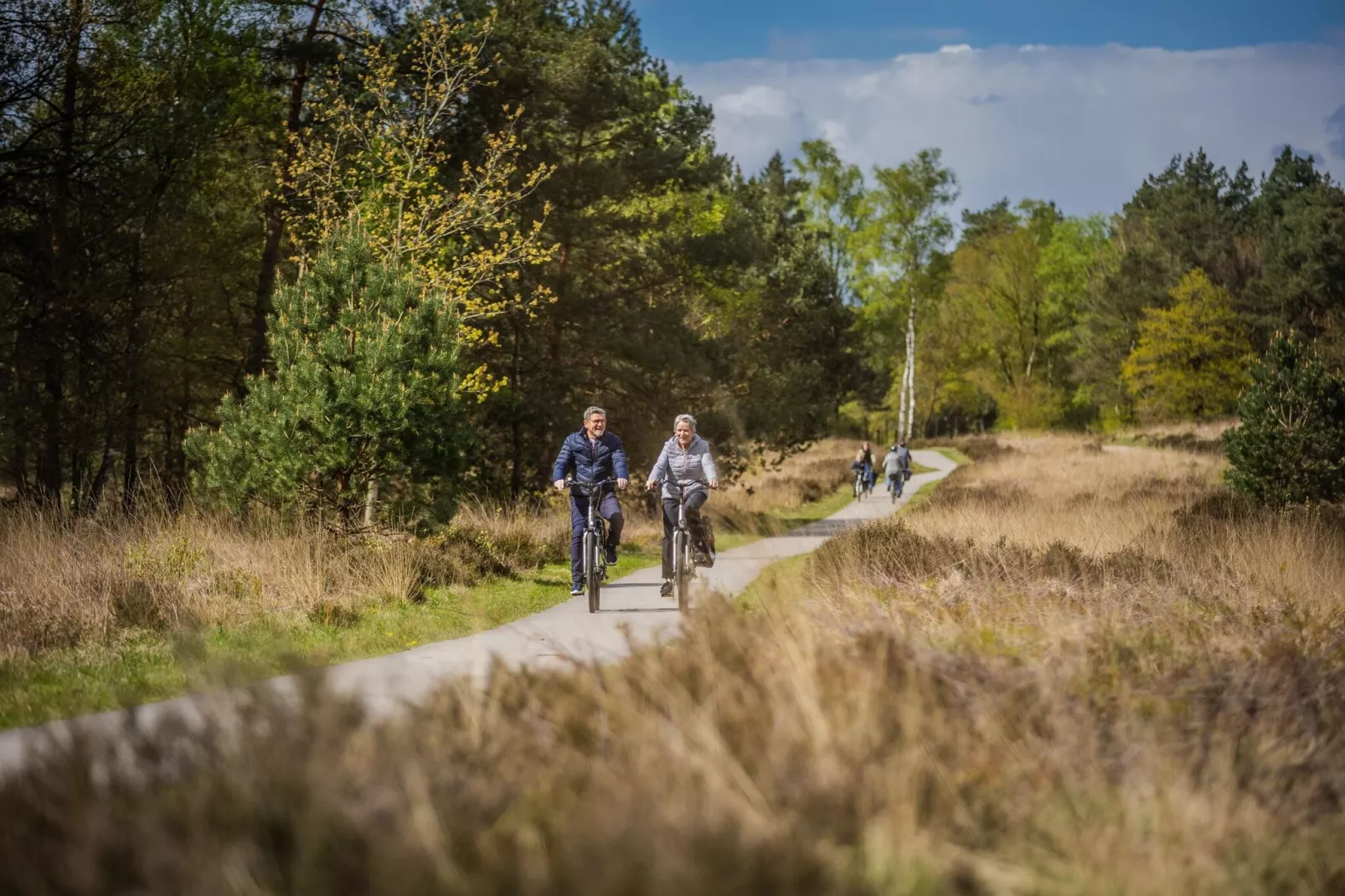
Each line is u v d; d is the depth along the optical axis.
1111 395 105.81
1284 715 7.02
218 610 13.84
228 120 33.41
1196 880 4.90
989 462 61.72
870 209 85.50
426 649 11.77
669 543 15.37
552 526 26.02
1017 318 113.44
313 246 33.59
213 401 41.16
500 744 5.57
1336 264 86.88
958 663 7.20
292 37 34.69
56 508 17.98
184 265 32.84
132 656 11.67
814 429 46.53
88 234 31.02
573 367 37.12
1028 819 5.30
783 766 5.09
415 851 4.09
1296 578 16.50
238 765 4.77
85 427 31.06
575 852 4.18
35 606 13.10
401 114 31.81
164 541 16.62
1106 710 6.86
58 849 4.24
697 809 4.61
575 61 35.25
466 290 29.30
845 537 18.22
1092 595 13.05
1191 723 6.65
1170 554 19.09
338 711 5.29
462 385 28.08
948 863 4.74
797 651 6.42
